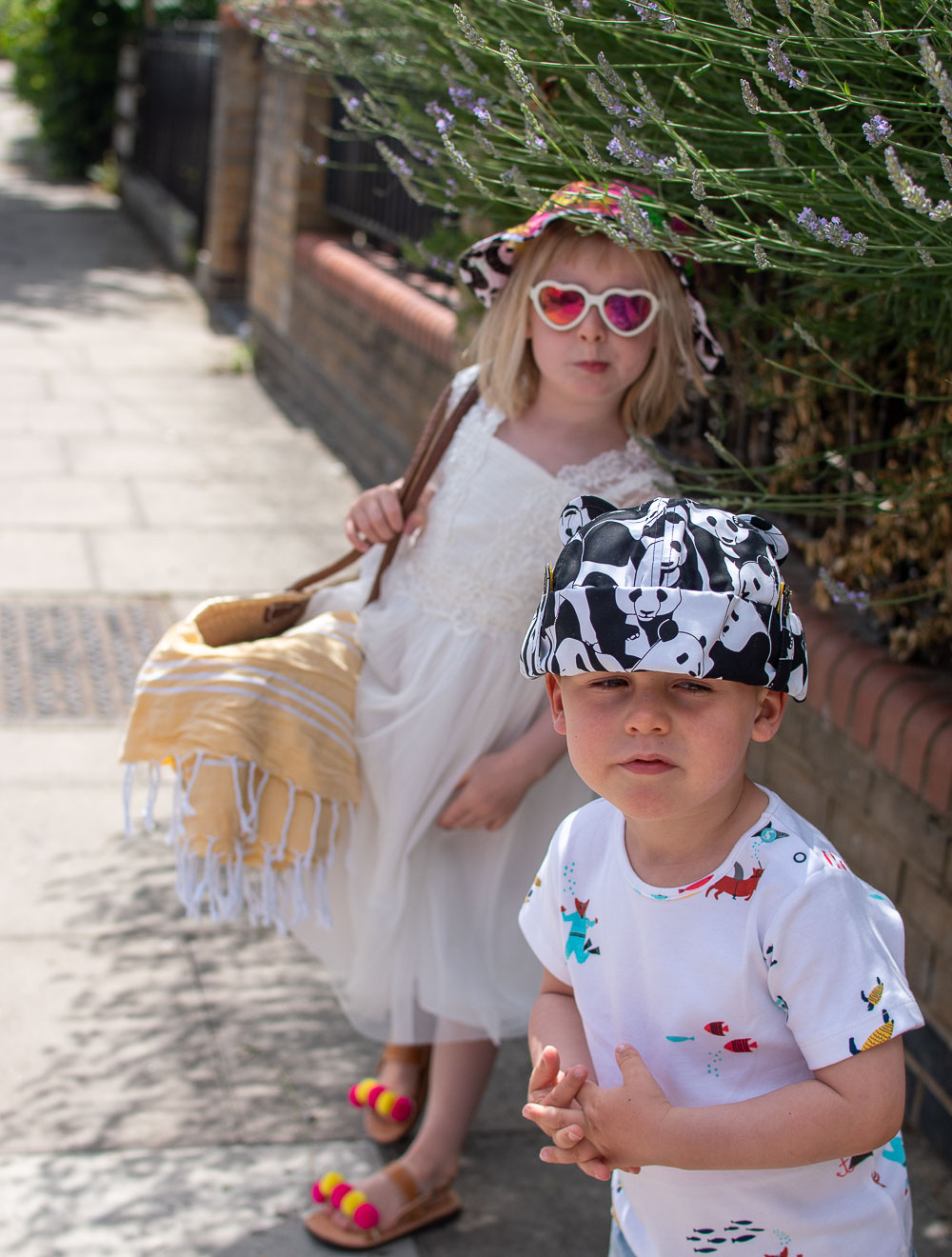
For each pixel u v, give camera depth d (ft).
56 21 54.19
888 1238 4.86
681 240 5.65
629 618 4.25
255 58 31.09
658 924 4.75
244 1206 7.84
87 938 10.32
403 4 7.54
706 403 11.01
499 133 7.23
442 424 7.95
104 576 17.42
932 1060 8.34
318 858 7.24
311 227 26.03
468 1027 7.93
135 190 47.62
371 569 8.25
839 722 8.81
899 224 5.87
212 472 21.98
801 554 10.38
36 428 23.61
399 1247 7.64
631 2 5.39
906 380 8.20
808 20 5.98
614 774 4.47
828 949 4.45
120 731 13.58
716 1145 4.40
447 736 7.55
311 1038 9.39
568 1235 7.82
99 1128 8.36
